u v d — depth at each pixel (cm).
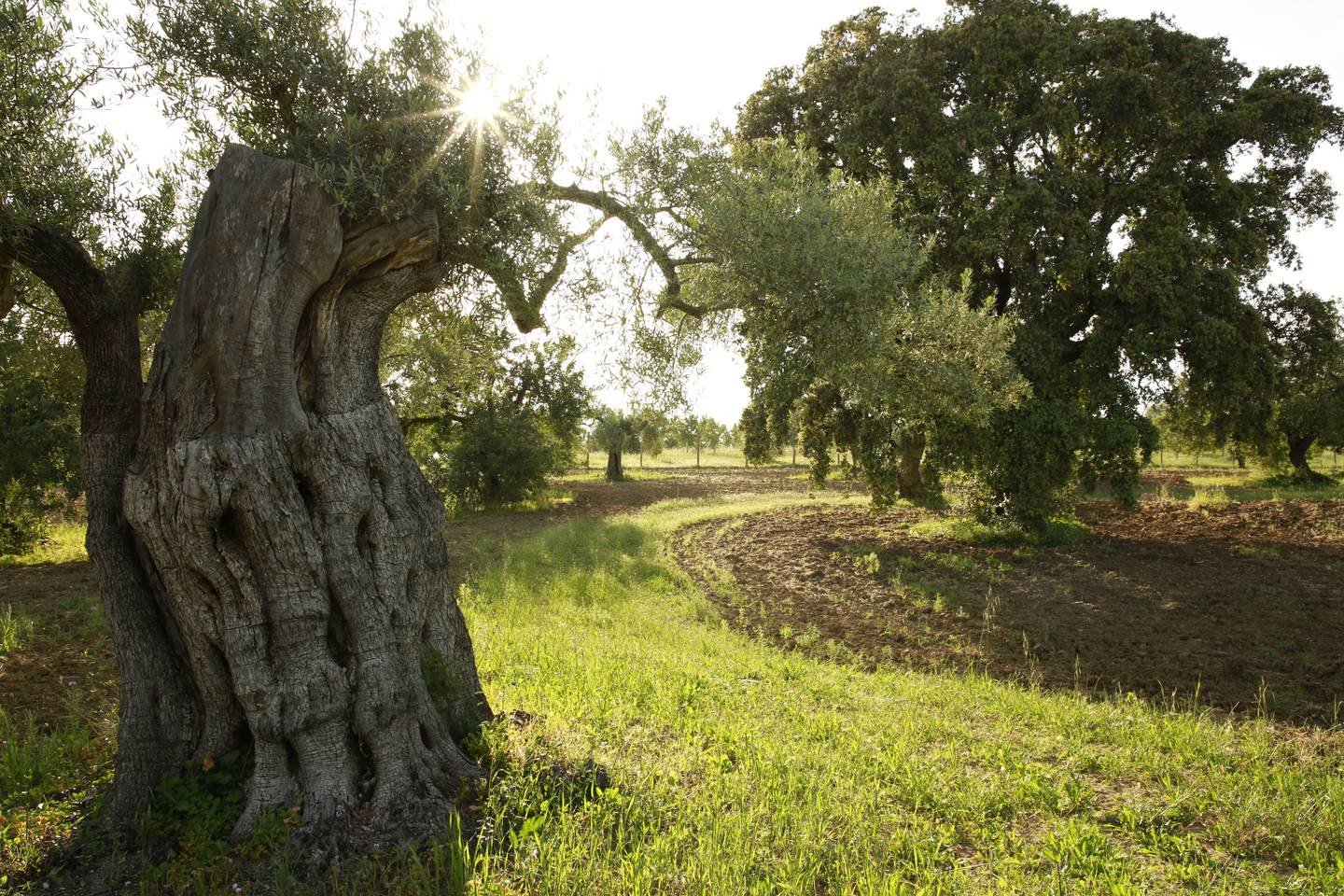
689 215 719
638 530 2242
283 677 458
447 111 523
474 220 559
